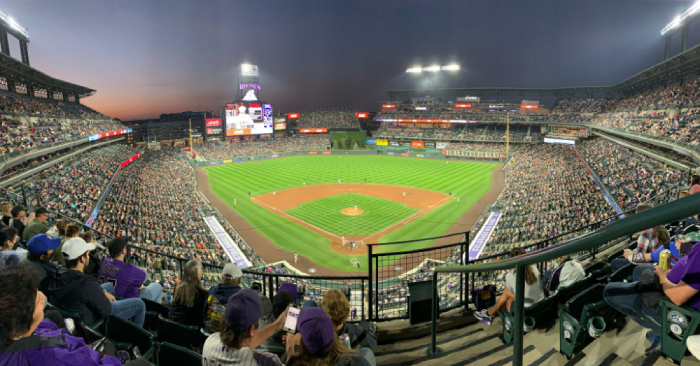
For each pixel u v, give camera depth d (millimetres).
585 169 47438
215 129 107500
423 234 34094
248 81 101875
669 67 53312
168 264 22641
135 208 36594
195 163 78125
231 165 79188
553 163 59438
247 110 100625
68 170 41438
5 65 44906
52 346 2516
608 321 4609
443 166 74312
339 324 3799
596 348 4262
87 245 5086
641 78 64062
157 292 7465
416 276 21266
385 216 40188
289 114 124125
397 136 106500
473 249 28391
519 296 2576
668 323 3504
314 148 102375
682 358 3471
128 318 5590
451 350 5375
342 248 30938
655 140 37219
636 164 40406
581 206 32594
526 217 33562
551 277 5910
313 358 2705
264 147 98000
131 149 76875
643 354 3914
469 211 41281
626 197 29656
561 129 80500
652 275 3785
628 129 49156
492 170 68062
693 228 6395
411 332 6020
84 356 2678
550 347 4676
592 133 69688
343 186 56594
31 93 57406
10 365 2340
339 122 126938
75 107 68562
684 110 42438
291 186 57062
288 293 5172
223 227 34781
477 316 6062
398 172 68125
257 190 54344
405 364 5129
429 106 112125
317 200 47781
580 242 2006
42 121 47625
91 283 4891
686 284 3252
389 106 120625
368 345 4695
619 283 4223
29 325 2443
